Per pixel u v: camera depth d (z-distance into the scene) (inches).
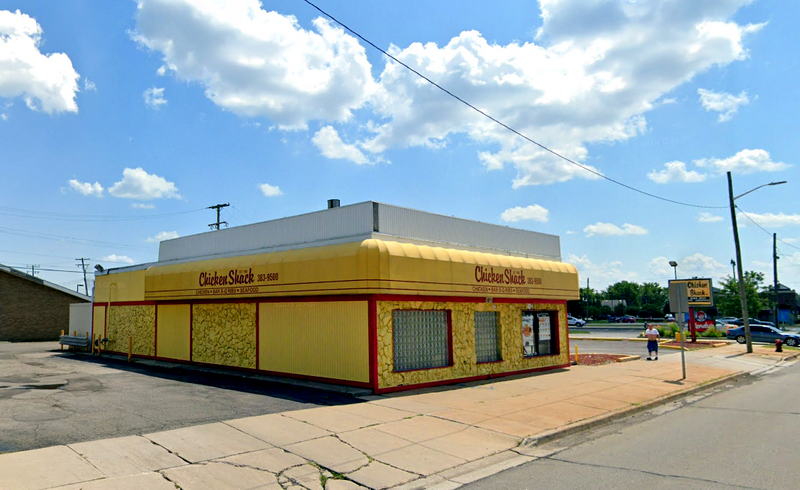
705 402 565.3
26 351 1107.3
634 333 2020.2
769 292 3265.3
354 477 290.8
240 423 384.8
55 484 254.1
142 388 556.4
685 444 368.8
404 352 577.6
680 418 472.4
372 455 327.3
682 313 716.0
